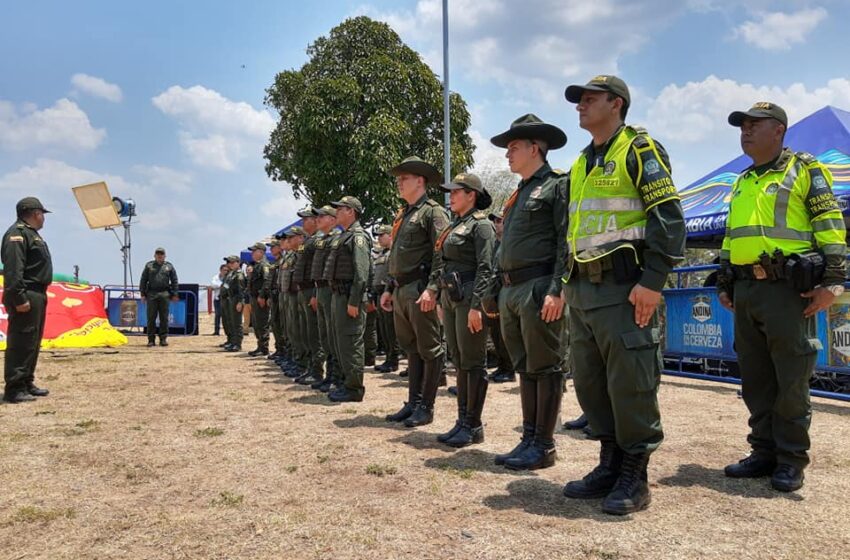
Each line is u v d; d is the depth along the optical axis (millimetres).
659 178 2807
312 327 7445
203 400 6312
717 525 2771
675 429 4812
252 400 6312
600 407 3156
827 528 2738
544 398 3701
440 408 5797
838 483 3410
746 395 3609
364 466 3771
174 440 4520
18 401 6238
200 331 20234
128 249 17859
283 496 3219
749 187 3666
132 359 10664
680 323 7637
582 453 4105
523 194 3674
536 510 2973
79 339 13242
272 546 2561
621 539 2602
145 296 13844
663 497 3172
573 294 3086
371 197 15773
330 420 5223
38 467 3818
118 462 3926
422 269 5012
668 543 2561
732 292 3732
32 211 6434
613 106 3027
